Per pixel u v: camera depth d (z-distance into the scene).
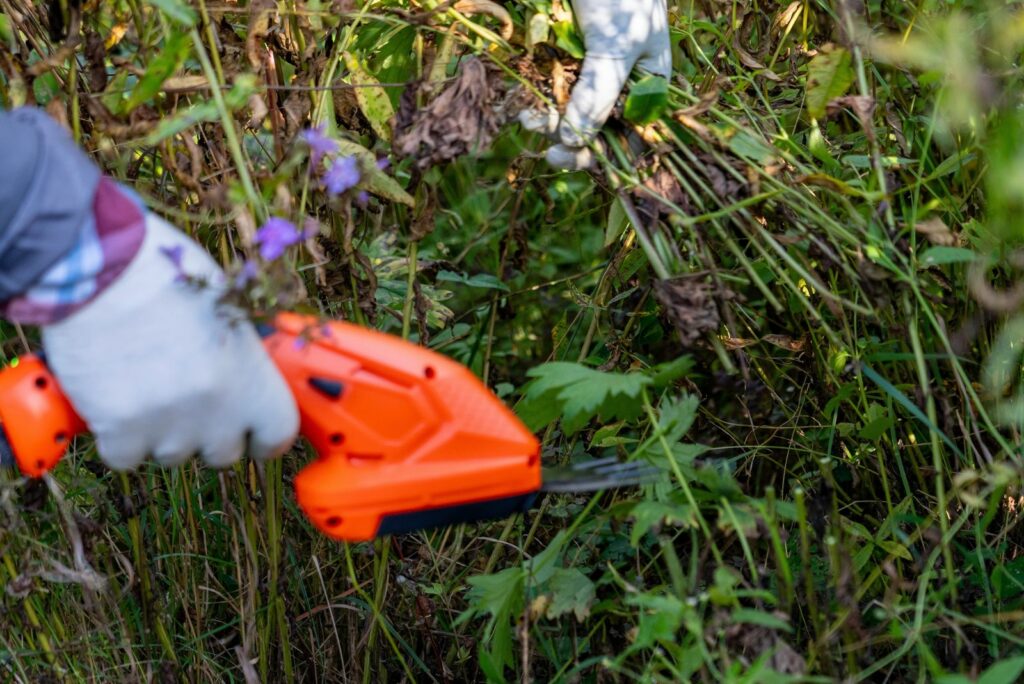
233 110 1.47
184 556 1.73
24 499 1.56
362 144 1.82
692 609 1.25
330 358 1.22
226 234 1.57
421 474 1.23
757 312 1.83
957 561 1.71
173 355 1.11
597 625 1.60
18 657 1.69
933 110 1.63
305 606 1.81
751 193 1.46
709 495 1.40
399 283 1.91
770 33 1.75
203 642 1.80
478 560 1.89
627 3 1.41
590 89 1.43
